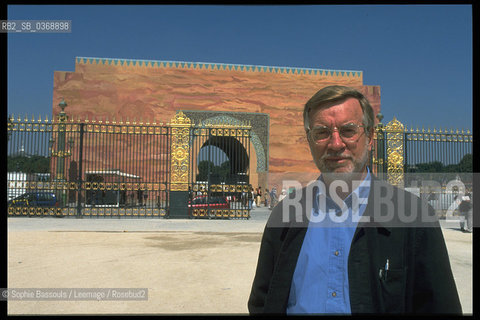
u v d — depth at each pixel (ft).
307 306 5.09
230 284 20.24
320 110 5.37
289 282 5.42
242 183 54.65
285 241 5.65
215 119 100.58
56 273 22.20
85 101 95.50
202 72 101.76
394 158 55.57
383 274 4.86
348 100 5.31
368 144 5.50
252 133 101.50
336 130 5.26
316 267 5.23
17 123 51.72
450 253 27.94
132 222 47.57
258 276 5.99
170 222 48.32
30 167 51.78
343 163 5.25
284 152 101.86
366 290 4.88
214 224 46.60
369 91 105.50
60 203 53.11
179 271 22.98
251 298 6.02
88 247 30.48
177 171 53.57
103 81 97.04
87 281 20.54
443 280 4.75
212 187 53.88
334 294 5.04
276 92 103.81
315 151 5.47
